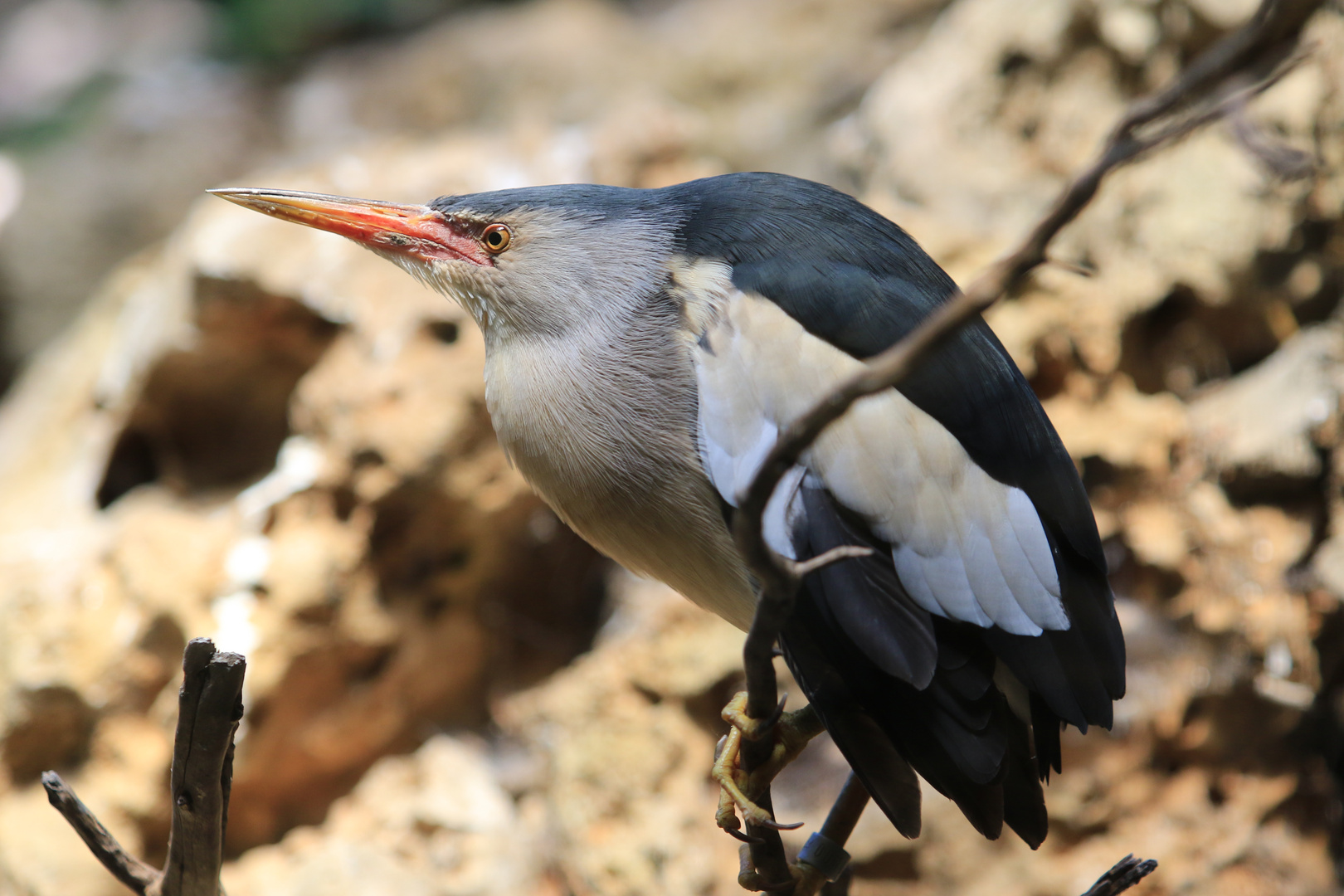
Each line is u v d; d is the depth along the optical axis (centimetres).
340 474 863
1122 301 887
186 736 350
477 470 869
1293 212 864
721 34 1546
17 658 845
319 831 870
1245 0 900
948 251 909
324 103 1691
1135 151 223
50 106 1819
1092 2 998
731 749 426
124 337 1009
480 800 861
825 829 443
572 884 795
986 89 1048
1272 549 799
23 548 921
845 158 1165
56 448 1032
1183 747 789
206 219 966
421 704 904
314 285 897
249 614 841
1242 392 855
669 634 830
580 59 1587
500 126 1545
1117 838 771
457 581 902
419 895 816
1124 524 835
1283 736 781
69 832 827
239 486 947
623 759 809
